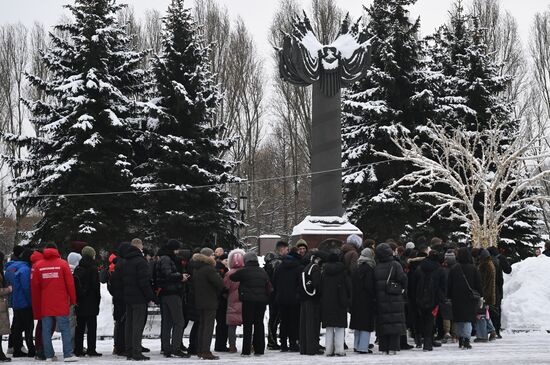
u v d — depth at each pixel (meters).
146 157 38.78
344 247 16.11
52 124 35.97
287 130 61.50
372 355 15.09
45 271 14.08
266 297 15.43
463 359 14.05
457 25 43.56
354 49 28.70
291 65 28.81
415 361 13.70
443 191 39.12
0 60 51.78
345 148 40.34
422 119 39.19
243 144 58.34
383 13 40.12
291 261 16.09
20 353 15.52
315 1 56.03
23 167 37.22
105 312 21.67
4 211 59.19
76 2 37.47
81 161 35.25
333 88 28.38
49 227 36.22
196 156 37.22
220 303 16.58
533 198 32.66
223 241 37.75
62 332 14.06
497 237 33.28
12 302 15.49
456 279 16.58
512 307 21.53
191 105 37.03
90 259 15.25
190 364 13.46
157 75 37.81
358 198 40.25
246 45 57.91
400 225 38.12
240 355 15.40
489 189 32.41
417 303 15.81
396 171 38.69
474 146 33.59
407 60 39.22
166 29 38.38
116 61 38.06
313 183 28.44
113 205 35.41
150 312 21.97
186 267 16.36
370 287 15.28
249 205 59.38
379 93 39.59
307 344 15.33
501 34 55.56
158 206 37.03
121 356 15.29
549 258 22.89
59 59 37.44
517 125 40.94
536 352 15.55
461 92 41.66
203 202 37.34
